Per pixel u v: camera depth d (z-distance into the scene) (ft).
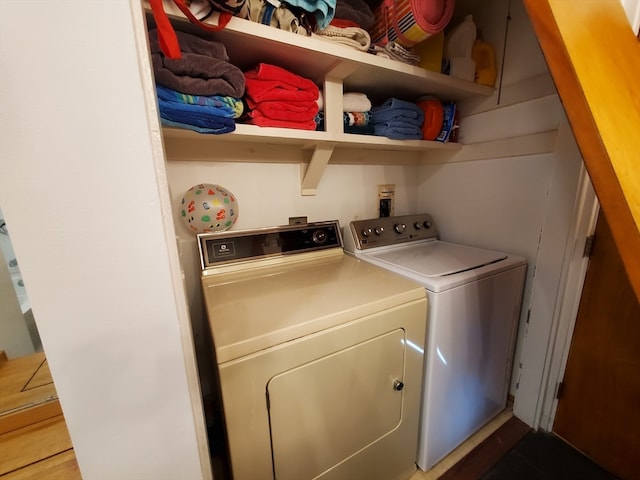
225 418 2.33
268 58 3.49
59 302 1.16
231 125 3.19
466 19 4.69
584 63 1.50
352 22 3.57
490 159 5.21
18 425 3.50
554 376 4.69
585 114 1.40
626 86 1.79
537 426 4.96
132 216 1.22
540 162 4.49
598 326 4.12
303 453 2.81
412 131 4.76
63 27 0.99
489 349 4.52
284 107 3.51
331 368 2.81
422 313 3.47
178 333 1.42
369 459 3.41
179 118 2.87
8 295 4.03
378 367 3.18
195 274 4.36
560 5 1.52
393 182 6.33
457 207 5.94
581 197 4.03
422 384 3.90
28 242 1.08
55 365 1.20
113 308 1.25
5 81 0.96
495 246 5.29
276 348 2.44
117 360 1.30
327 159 4.75
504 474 4.24
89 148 1.10
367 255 5.00
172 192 4.00
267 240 4.30
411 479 4.14
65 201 1.10
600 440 4.25
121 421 1.37
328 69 3.80
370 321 2.99
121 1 1.06
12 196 1.03
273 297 3.12
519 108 4.68
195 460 1.60
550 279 4.49
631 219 1.31
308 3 2.98
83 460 1.34
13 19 0.93
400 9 3.70
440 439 4.22
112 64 1.08
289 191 4.98
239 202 4.54
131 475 1.45
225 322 2.57
